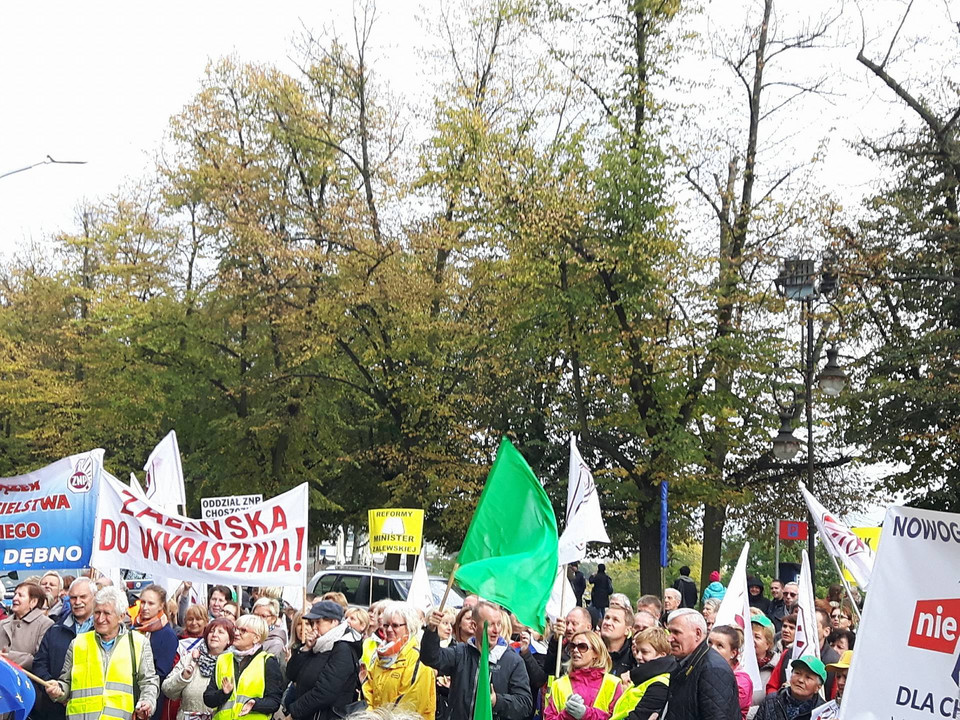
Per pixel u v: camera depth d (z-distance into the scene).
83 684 8.36
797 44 28.41
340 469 31.84
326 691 8.41
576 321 26.86
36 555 10.95
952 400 25.33
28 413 39.53
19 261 45.44
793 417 27.83
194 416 33.69
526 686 8.20
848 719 5.91
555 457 29.91
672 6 26.75
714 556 28.47
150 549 10.57
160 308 32.53
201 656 9.04
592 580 24.05
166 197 33.56
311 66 32.56
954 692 5.78
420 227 31.27
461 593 20.12
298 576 10.47
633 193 25.86
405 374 29.92
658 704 7.11
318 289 30.33
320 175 32.28
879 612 5.96
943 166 28.22
